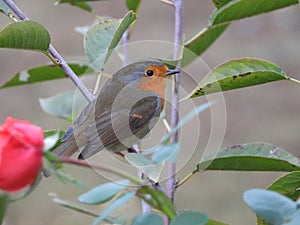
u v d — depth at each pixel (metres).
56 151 2.30
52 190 4.12
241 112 5.82
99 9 7.10
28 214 4.18
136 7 2.48
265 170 2.32
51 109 2.52
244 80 2.34
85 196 2.20
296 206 2.17
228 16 2.40
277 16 6.86
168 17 7.06
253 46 6.66
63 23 6.91
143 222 2.19
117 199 2.19
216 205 4.51
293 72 6.35
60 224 4.09
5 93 5.83
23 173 2.16
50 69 2.46
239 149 2.31
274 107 5.88
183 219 2.18
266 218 2.17
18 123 2.17
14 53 6.34
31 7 7.13
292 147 5.46
